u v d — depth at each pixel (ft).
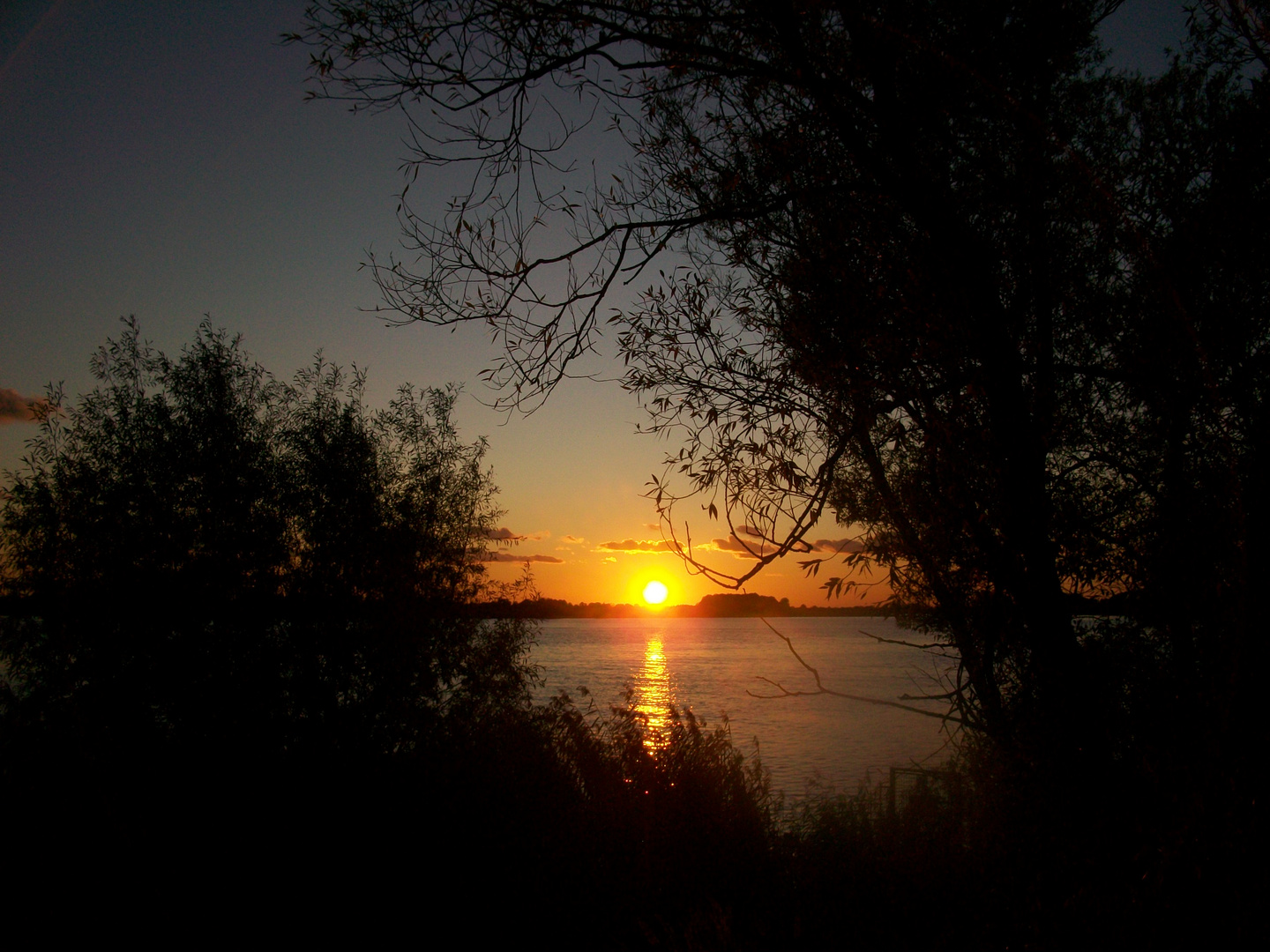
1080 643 18.49
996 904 17.87
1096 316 19.31
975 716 19.45
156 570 35.47
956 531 18.90
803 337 18.10
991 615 18.93
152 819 32.27
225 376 39.29
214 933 28.60
